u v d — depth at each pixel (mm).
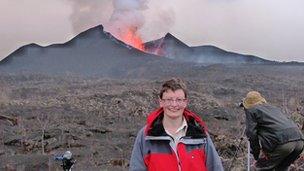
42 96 34469
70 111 25844
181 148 4059
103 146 16516
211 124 20938
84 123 22203
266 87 43469
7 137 17609
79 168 12922
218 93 38125
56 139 17141
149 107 27656
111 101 28500
